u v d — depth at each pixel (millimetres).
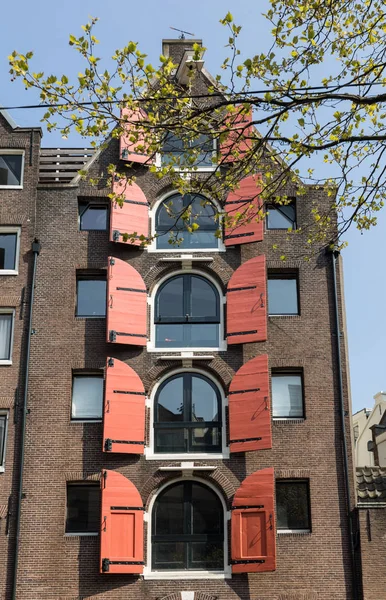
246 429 25234
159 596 24156
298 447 25766
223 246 27812
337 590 24328
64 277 27266
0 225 27703
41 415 25734
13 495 24797
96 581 24203
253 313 26328
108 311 26156
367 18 16625
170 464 25375
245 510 24609
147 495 25109
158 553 24812
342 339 27047
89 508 25141
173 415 26156
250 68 15227
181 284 27641
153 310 27203
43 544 24453
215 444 25828
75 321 26828
